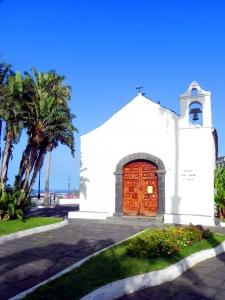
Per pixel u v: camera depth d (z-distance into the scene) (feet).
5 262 29.73
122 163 59.31
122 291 22.97
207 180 53.78
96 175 60.59
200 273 28.81
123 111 60.64
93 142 61.62
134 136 59.31
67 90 58.65
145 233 41.81
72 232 45.16
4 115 48.70
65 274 25.02
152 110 58.80
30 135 52.60
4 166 51.26
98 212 58.70
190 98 56.44
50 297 20.35
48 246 36.24
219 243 38.22
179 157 55.72
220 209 58.54
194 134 55.36
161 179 56.34
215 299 23.06
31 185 53.47
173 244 31.60
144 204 57.88
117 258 29.07
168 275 26.66
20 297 20.90
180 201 54.75
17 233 41.70
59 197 119.24
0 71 51.96
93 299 20.59
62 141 53.93
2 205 48.19
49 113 51.26
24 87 51.34
